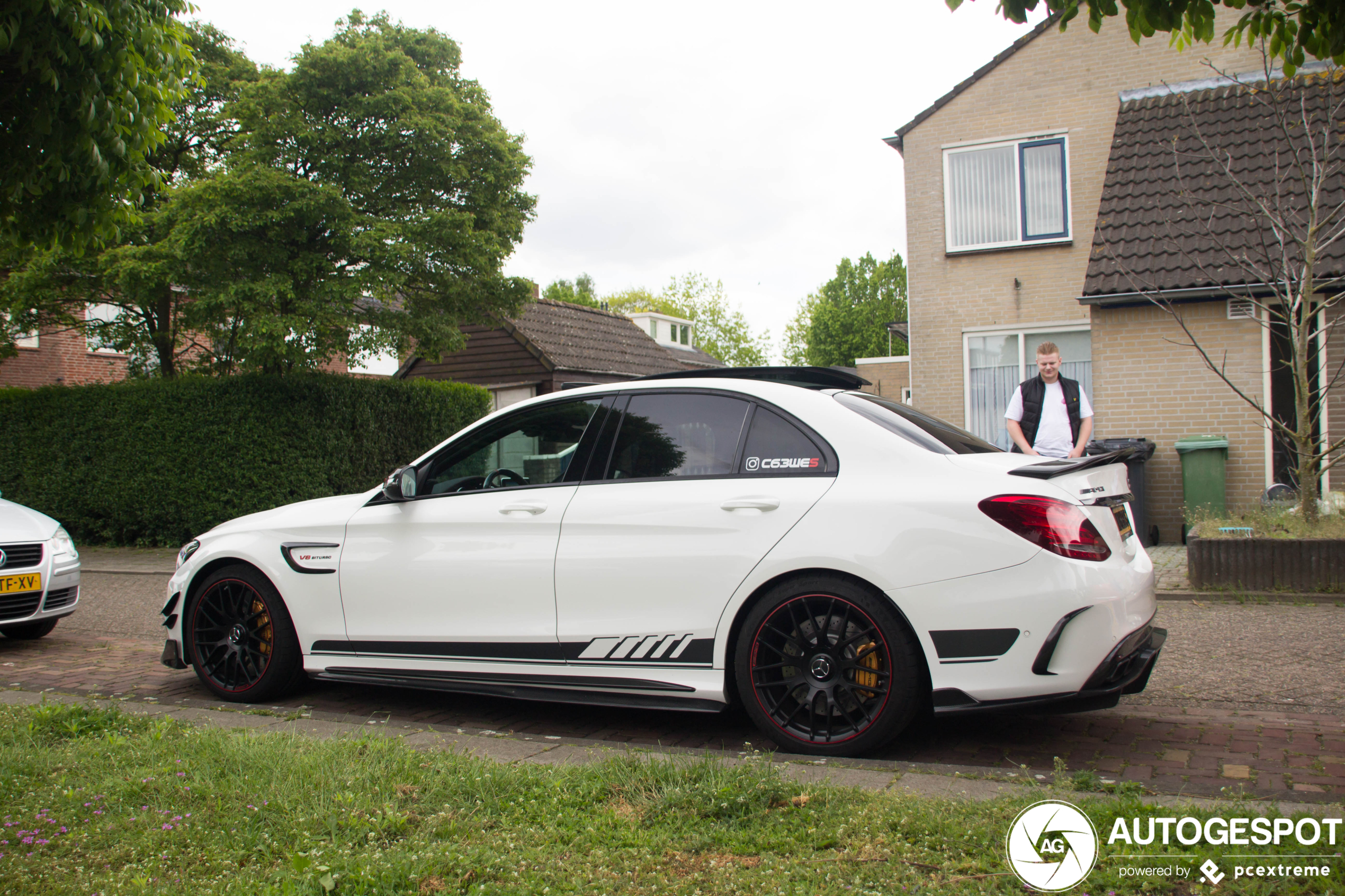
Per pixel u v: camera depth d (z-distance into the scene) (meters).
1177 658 5.80
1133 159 12.55
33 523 6.94
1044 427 7.44
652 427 4.59
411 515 4.94
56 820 3.09
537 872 2.64
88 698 5.01
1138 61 13.42
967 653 3.74
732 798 3.08
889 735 3.85
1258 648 5.97
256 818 3.05
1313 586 7.54
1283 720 4.49
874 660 3.91
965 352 14.23
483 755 3.75
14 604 6.58
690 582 4.20
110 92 4.20
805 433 4.25
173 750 3.80
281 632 5.14
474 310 14.12
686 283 68.88
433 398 16.39
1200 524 8.67
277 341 11.58
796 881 2.55
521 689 4.55
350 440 14.23
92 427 14.23
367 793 3.23
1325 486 10.45
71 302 14.45
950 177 14.39
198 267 11.75
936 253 14.42
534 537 4.58
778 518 4.09
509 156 13.35
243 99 11.98
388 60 12.27
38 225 4.54
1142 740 4.23
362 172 12.48
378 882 2.54
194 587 5.41
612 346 25.23
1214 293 10.77
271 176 11.39
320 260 11.97
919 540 3.83
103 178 4.32
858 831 2.84
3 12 3.70
